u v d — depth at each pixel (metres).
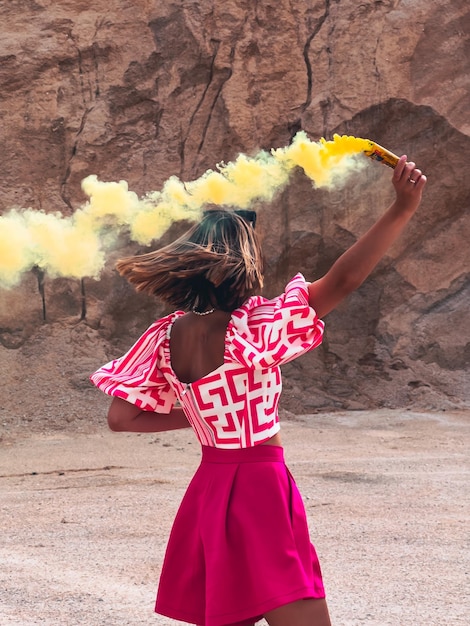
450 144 16.70
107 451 11.31
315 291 2.82
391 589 5.12
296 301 2.76
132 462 10.41
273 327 2.74
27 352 15.11
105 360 15.12
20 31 16.12
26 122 15.85
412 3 16.61
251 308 2.84
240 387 2.78
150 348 2.94
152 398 2.93
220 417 2.79
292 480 2.84
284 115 16.34
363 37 16.47
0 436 12.77
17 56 15.91
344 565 5.68
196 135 16.22
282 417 14.37
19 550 6.14
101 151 15.95
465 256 17.05
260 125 16.30
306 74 16.39
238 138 16.22
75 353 15.12
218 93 16.28
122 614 4.62
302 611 2.64
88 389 14.50
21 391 14.41
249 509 2.72
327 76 16.39
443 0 16.69
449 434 12.60
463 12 16.75
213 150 16.22
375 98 16.38
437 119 16.61
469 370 16.69
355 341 16.77
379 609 4.73
